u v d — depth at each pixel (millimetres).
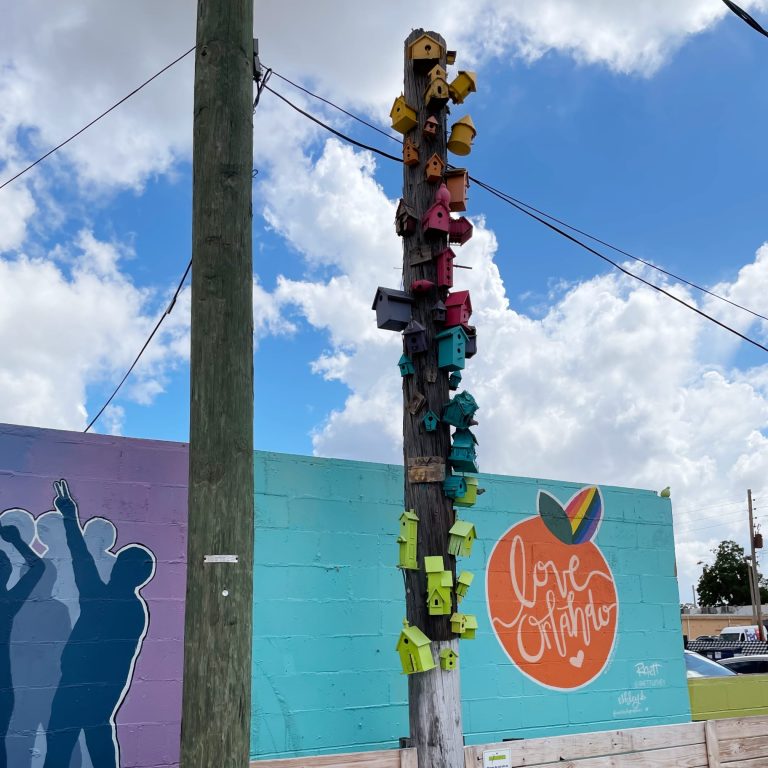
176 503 6449
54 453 6047
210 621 3719
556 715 8281
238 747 3646
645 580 9391
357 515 7441
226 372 3984
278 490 7031
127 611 6102
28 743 5617
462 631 5648
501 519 8383
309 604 7000
